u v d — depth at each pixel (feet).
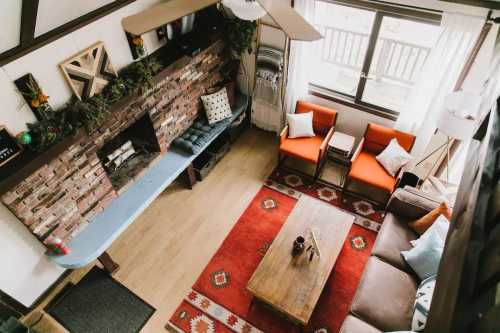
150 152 14.80
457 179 15.01
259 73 16.40
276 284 10.90
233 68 16.89
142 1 11.68
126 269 13.28
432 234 10.89
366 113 15.31
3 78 8.84
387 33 19.72
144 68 11.96
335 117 15.52
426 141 14.17
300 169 16.75
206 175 16.44
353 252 13.61
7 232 10.33
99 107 10.78
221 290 12.67
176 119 14.94
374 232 14.23
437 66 12.29
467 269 3.81
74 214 11.89
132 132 14.60
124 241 14.10
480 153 6.22
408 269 11.39
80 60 10.39
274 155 17.40
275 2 6.21
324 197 15.56
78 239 12.14
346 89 18.79
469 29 11.12
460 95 12.18
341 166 16.81
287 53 15.15
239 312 12.09
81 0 9.70
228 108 16.19
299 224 12.48
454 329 3.34
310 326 11.70
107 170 13.71
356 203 15.26
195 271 13.20
